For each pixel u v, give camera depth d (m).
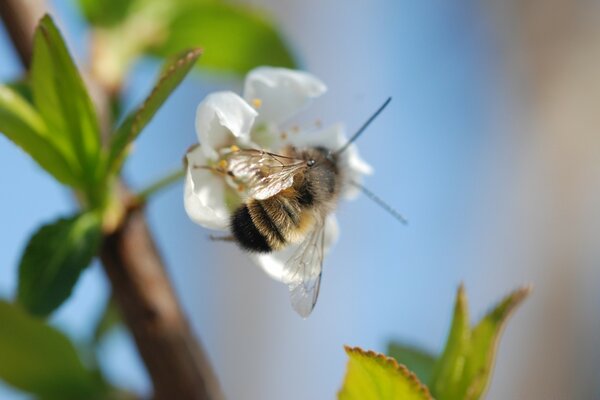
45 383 0.21
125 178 0.20
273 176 0.20
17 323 0.21
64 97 0.20
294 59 0.22
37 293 0.19
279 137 0.21
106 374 0.21
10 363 0.21
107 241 0.20
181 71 0.19
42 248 0.19
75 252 0.19
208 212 0.20
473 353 0.19
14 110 0.20
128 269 0.20
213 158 0.20
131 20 0.22
